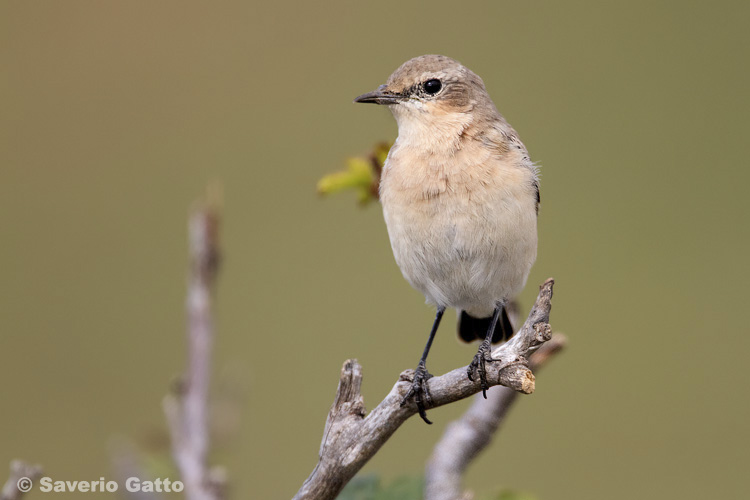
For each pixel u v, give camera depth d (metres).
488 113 10.87
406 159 10.57
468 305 11.27
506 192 10.22
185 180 20.17
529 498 8.43
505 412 8.34
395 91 11.05
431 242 10.41
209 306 9.20
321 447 7.69
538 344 7.26
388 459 15.83
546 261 19.42
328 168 19.83
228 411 9.78
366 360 17.45
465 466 8.34
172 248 19.59
